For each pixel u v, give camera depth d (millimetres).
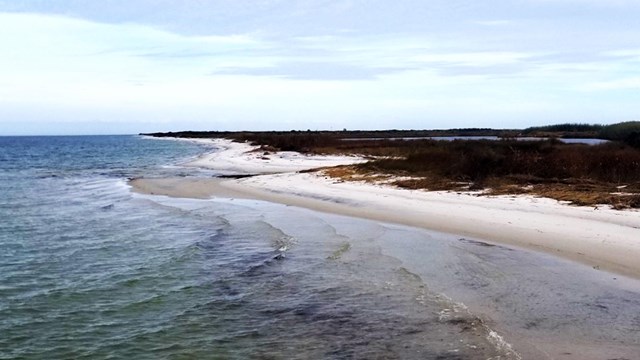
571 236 14023
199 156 65375
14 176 43125
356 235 16109
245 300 10656
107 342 8781
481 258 12766
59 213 22875
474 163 25828
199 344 8602
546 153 27672
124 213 22562
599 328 8367
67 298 11109
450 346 8008
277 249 14805
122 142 152375
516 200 19422
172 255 14609
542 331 8328
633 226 14430
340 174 31547
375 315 9516
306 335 8805
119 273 12969
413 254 13523
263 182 31562
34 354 8367
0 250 15766
